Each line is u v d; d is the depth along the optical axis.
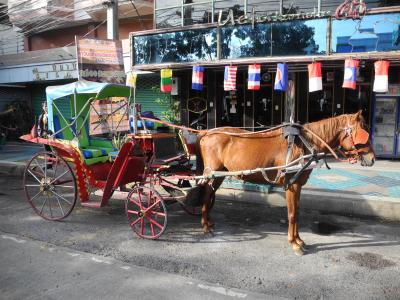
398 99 12.81
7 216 7.46
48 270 5.02
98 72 12.70
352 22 10.74
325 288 4.56
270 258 5.45
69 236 6.34
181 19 14.32
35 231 6.58
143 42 13.57
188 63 12.80
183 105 15.27
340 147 5.79
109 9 12.91
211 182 6.42
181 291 4.47
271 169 5.68
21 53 19.56
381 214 7.54
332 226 6.96
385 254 5.61
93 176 6.95
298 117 13.86
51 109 7.45
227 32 12.24
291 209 5.73
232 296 4.36
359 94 13.16
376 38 10.59
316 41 11.16
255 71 11.73
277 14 11.97
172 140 6.93
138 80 16.55
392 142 13.05
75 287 4.56
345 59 10.79
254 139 5.97
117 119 8.44
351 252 5.67
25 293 4.42
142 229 6.22
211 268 5.12
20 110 20.19
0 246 5.88
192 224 6.96
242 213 7.76
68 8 17.25
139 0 16.02
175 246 5.91
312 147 5.59
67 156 7.26
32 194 9.35
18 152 15.90
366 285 4.64
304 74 13.65
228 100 14.76
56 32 20.09
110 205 8.20
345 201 7.81
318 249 5.79
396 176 10.20
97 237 6.30
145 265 5.21
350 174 10.46
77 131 7.17
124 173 6.57
